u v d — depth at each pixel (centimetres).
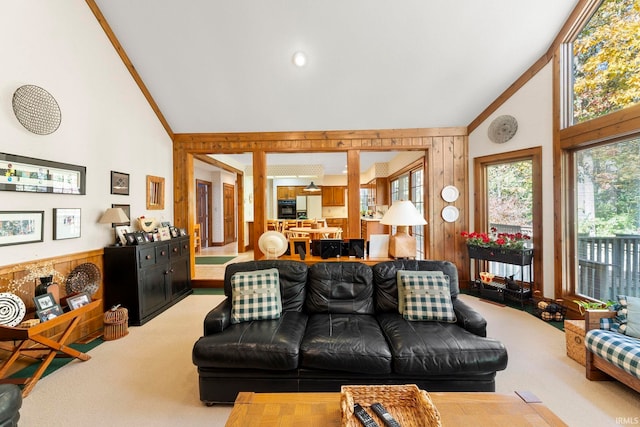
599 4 272
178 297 388
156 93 381
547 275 337
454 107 397
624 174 266
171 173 440
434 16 284
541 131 335
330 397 130
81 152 278
